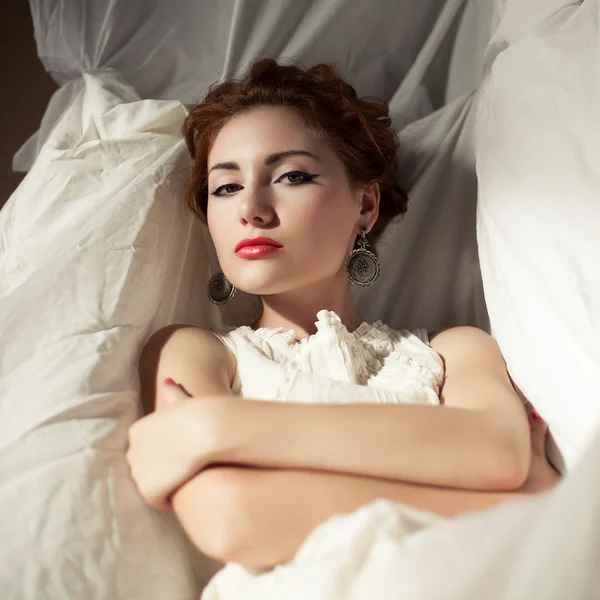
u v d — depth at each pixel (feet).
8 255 4.12
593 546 2.03
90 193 4.25
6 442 3.14
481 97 4.77
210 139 4.33
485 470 3.05
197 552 3.42
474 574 2.11
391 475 2.99
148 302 3.91
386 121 4.76
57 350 3.44
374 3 5.23
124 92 5.11
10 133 6.24
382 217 4.89
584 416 3.19
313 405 3.07
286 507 2.84
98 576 2.89
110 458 3.21
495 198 3.94
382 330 4.20
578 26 4.20
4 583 2.76
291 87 4.27
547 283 3.46
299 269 3.96
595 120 3.73
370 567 2.37
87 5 5.26
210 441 2.94
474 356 3.91
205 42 5.39
